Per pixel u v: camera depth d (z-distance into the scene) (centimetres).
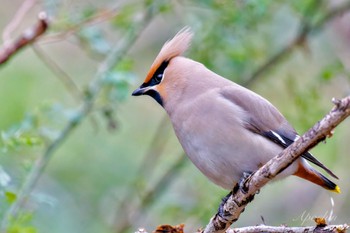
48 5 1281
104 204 1564
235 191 921
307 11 1486
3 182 1095
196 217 1437
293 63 1602
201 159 1059
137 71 1653
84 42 1353
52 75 1634
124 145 1664
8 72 1612
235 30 1391
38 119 1295
